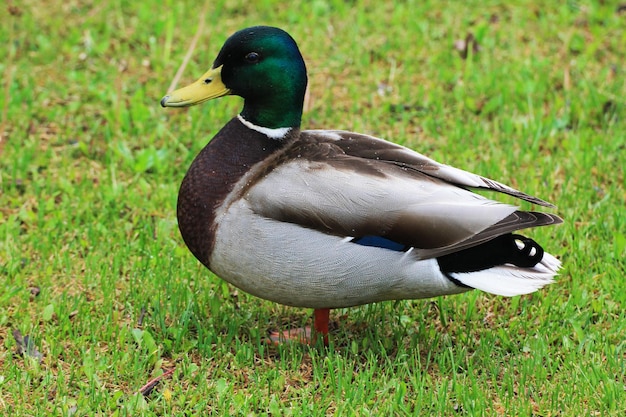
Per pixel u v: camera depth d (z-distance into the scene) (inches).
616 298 378.0
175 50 580.7
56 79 555.2
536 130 497.0
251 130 345.4
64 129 509.7
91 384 325.7
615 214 427.2
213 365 344.2
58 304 372.2
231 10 628.4
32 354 345.4
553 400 319.9
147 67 569.9
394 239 317.1
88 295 385.1
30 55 575.5
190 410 316.5
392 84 554.9
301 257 319.9
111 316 366.0
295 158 333.4
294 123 348.8
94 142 496.7
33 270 398.3
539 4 631.2
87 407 315.0
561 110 528.1
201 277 394.0
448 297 384.5
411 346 351.9
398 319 370.6
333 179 320.5
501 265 323.6
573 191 454.0
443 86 551.8
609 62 576.1
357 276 322.0
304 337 362.3
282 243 319.0
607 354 341.4
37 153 486.0
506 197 449.7
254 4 636.7
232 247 325.1
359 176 321.1
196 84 354.9
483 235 311.1
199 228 333.1
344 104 536.7
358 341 360.8
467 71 553.3
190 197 335.3
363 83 556.1
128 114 505.7
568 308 371.9
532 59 568.1
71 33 591.8
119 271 399.5
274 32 344.5
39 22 606.9
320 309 349.1
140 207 443.8
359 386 322.0
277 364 339.9
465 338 358.6
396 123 518.6
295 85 345.1
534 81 543.8
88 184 459.8
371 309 373.7
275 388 329.1
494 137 504.4
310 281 323.9
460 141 498.6
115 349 344.2
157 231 420.5
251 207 320.8
